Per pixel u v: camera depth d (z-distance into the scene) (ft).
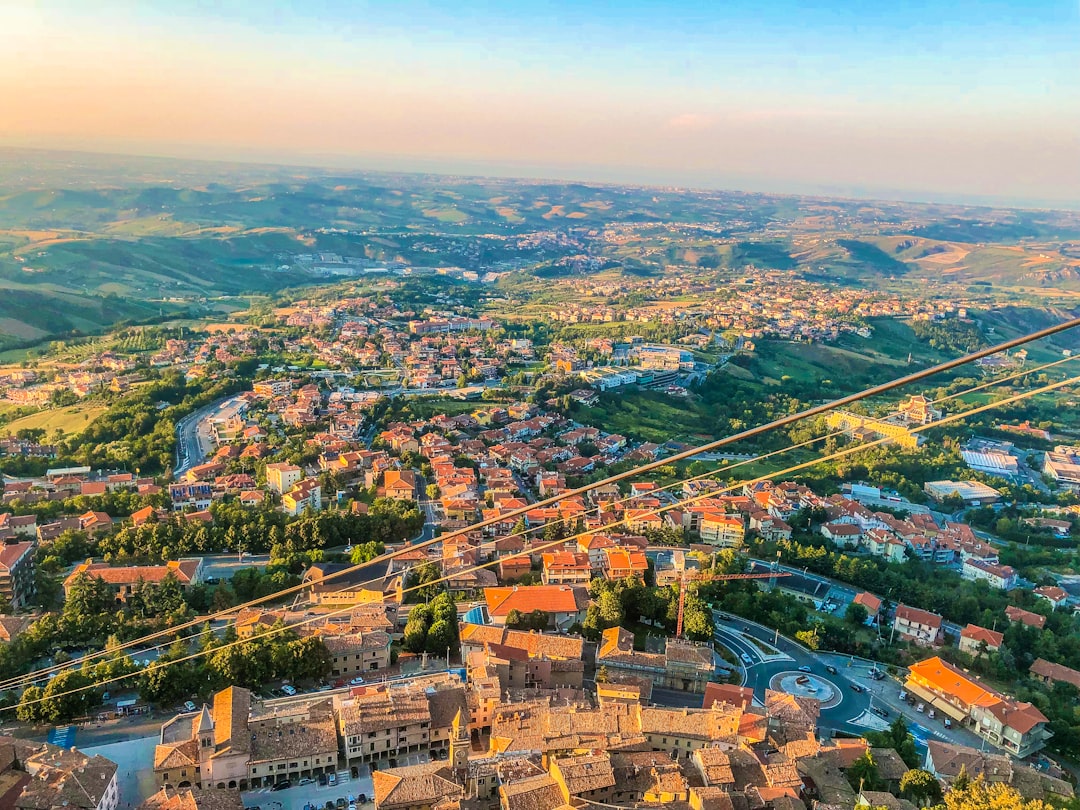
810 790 634.43
